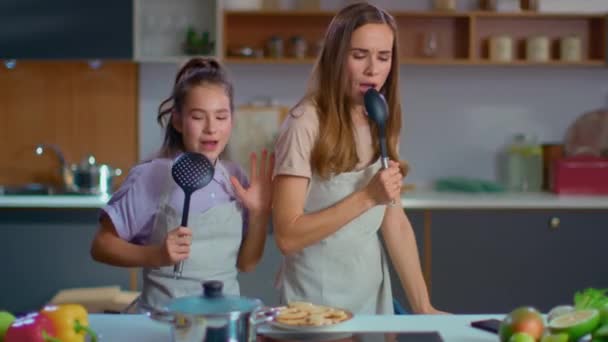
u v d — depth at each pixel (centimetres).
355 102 206
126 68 438
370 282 212
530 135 446
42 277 387
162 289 197
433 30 435
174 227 202
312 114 203
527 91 445
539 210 385
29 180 441
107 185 424
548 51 433
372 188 191
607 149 434
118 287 382
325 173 204
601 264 387
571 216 386
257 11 420
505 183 444
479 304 387
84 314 150
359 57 197
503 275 387
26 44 405
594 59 439
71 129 440
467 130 446
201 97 196
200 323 133
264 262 380
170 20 428
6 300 386
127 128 440
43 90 439
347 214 192
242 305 137
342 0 436
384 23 198
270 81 442
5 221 384
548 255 386
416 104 445
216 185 204
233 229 203
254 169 202
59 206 382
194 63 209
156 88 440
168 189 202
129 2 406
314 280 209
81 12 405
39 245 385
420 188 445
